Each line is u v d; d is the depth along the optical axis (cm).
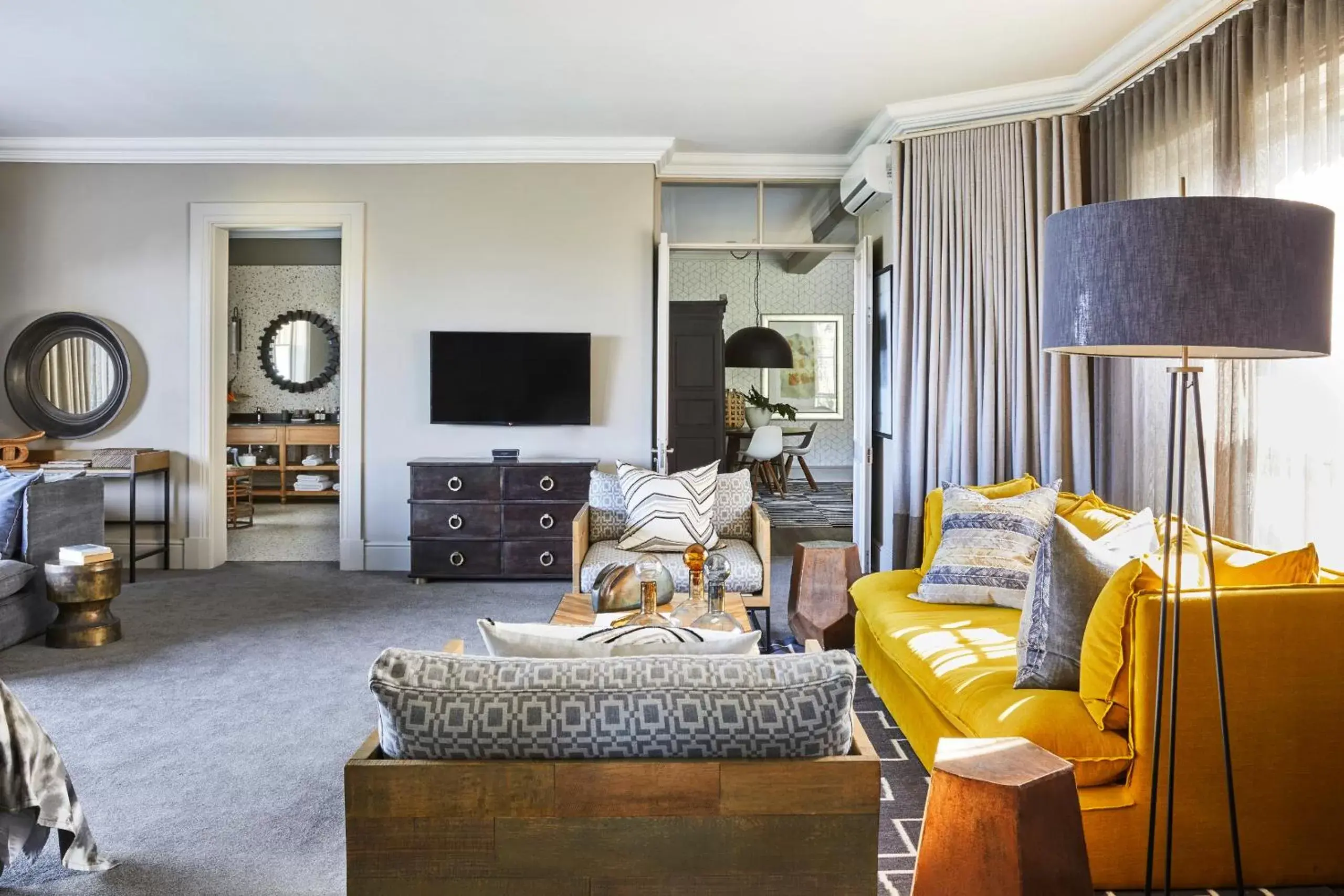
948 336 479
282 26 389
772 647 404
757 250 609
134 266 580
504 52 419
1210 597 192
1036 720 203
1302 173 293
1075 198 444
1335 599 201
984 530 316
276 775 270
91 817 242
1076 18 374
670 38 401
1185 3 349
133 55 423
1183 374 185
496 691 130
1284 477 305
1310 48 288
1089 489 437
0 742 200
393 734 130
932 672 252
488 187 579
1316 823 202
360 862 128
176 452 587
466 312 580
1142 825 200
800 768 127
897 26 385
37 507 421
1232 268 167
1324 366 288
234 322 938
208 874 214
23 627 411
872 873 128
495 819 127
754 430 970
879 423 581
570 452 585
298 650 403
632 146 564
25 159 574
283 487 931
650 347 583
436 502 546
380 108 505
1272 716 200
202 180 578
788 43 405
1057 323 188
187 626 443
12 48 415
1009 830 153
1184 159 362
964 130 472
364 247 578
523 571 550
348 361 581
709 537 422
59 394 586
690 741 129
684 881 127
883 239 564
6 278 581
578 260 580
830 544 414
